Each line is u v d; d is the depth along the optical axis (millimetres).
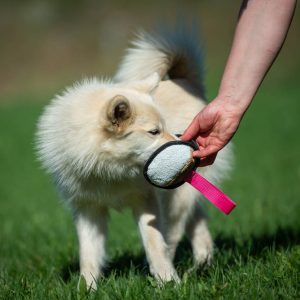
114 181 6059
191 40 7770
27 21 58500
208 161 5582
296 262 5562
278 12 4973
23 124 26094
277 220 8586
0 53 52188
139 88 6359
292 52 46469
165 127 6000
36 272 6711
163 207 7094
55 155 5949
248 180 13508
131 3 58375
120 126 5719
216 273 5535
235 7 55906
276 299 4766
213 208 10242
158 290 5133
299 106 27422
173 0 57812
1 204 12828
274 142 19594
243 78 5066
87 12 58688
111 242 8242
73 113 5844
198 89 7883
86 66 48812
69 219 10477
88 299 5125
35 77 47219
